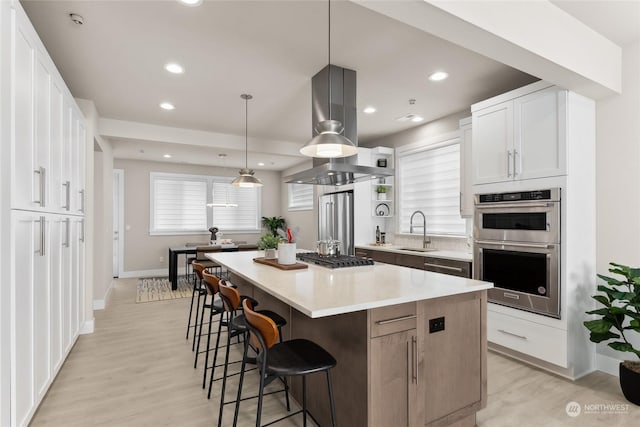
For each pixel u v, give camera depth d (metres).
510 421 2.07
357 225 5.16
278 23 2.35
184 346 3.30
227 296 2.09
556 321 2.61
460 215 4.00
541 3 2.07
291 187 8.51
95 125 4.07
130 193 7.40
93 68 3.05
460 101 3.86
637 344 2.61
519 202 2.84
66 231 2.64
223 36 2.52
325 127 2.37
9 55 1.62
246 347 1.73
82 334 3.63
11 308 1.63
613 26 2.37
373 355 1.63
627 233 2.62
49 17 2.27
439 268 3.72
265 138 5.62
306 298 1.67
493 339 3.06
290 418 2.10
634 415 2.13
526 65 2.18
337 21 2.33
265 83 3.39
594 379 2.62
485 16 1.79
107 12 2.22
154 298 5.32
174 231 7.81
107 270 5.39
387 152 5.27
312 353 1.70
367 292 1.80
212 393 2.40
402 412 1.72
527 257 2.79
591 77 2.37
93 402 2.27
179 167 7.89
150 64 2.98
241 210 8.58
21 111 1.76
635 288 2.28
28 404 1.84
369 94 3.66
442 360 1.87
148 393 2.39
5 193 1.59
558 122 2.60
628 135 2.61
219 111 4.25
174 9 2.20
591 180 2.74
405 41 2.58
